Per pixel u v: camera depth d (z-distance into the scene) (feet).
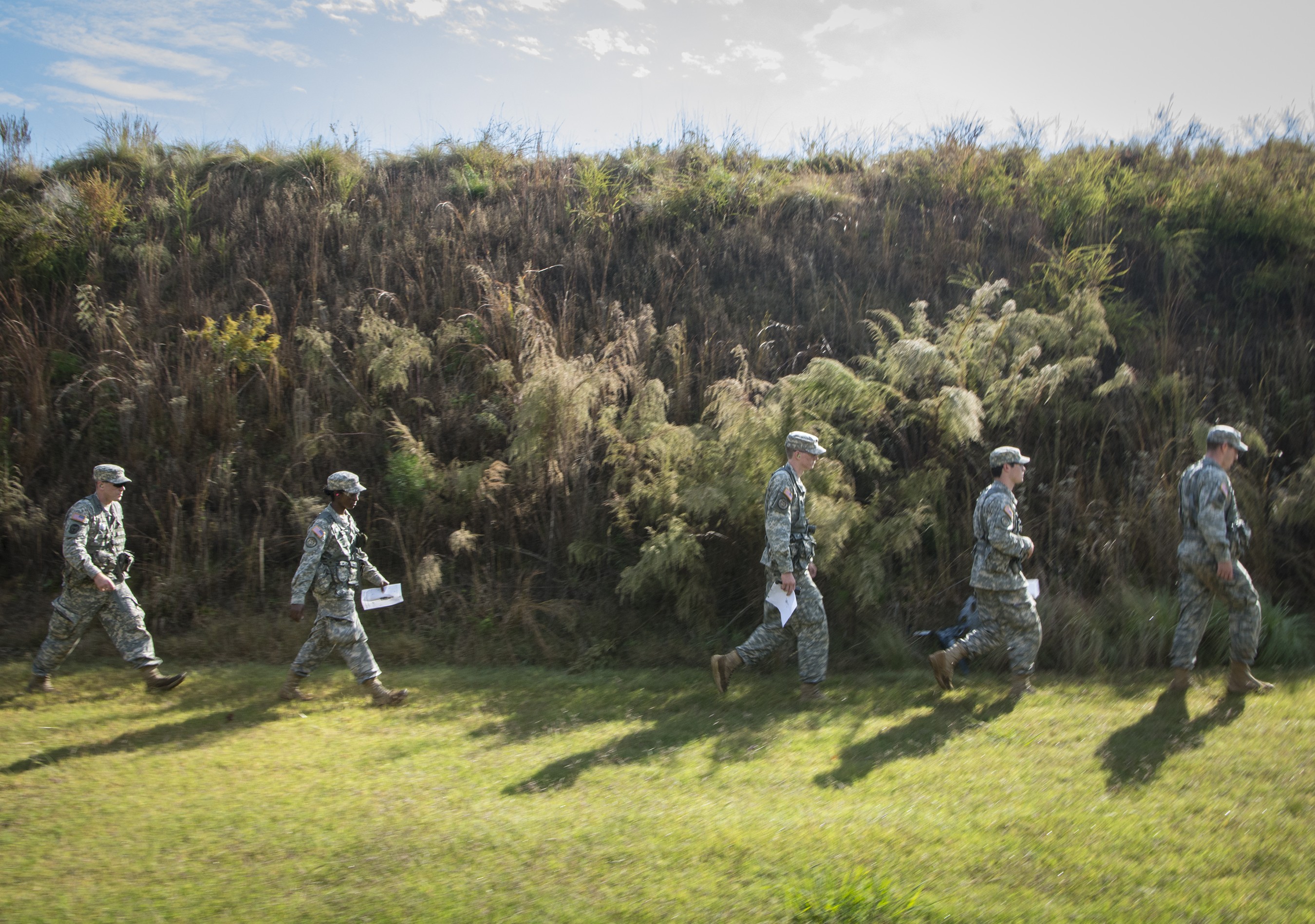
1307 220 32.17
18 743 16.28
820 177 40.88
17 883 10.56
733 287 34.06
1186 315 31.12
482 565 24.84
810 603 18.31
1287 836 11.01
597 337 30.63
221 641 22.80
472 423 27.32
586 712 18.11
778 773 14.20
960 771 13.98
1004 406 24.76
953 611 22.91
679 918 9.32
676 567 22.39
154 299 32.09
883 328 30.40
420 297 32.68
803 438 18.39
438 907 9.71
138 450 27.22
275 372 28.84
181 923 9.49
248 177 40.63
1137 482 24.16
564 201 38.73
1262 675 18.89
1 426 27.07
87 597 19.20
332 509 19.03
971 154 39.17
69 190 37.06
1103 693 18.10
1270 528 23.52
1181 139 41.11
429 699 19.21
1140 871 10.21
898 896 9.61
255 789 13.80
